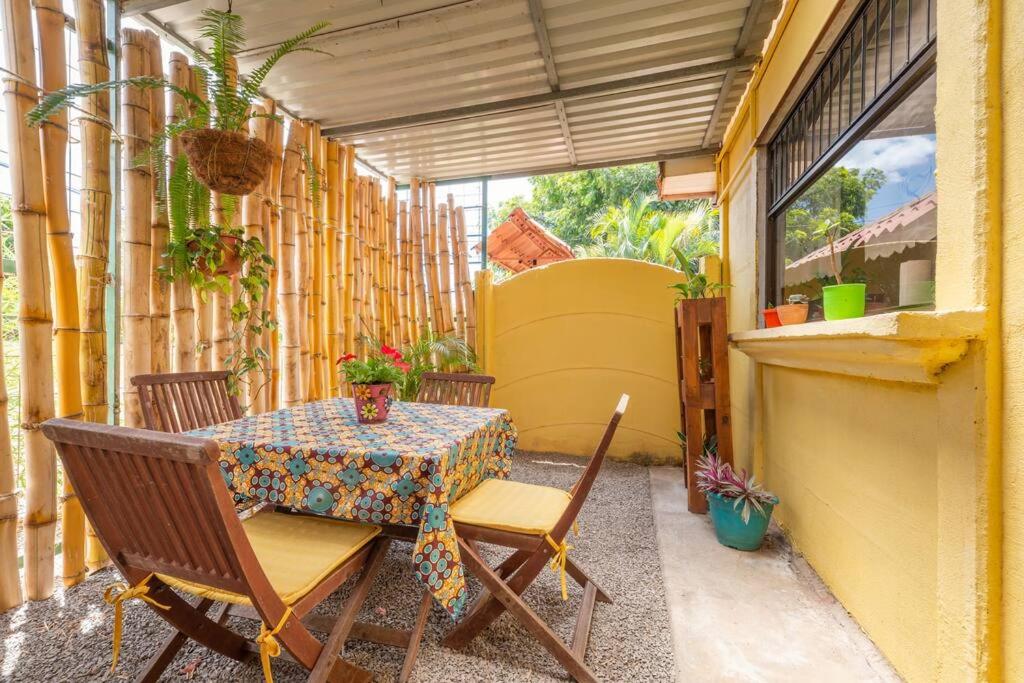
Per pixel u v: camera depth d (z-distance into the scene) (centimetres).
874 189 173
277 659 147
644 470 362
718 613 173
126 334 211
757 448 275
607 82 301
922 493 130
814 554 200
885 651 147
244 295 270
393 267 421
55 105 167
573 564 178
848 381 170
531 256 671
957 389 113
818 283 224
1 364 170
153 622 167
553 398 410
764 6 236
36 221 175
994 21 105
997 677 106
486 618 151
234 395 230
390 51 269
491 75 293
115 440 93
